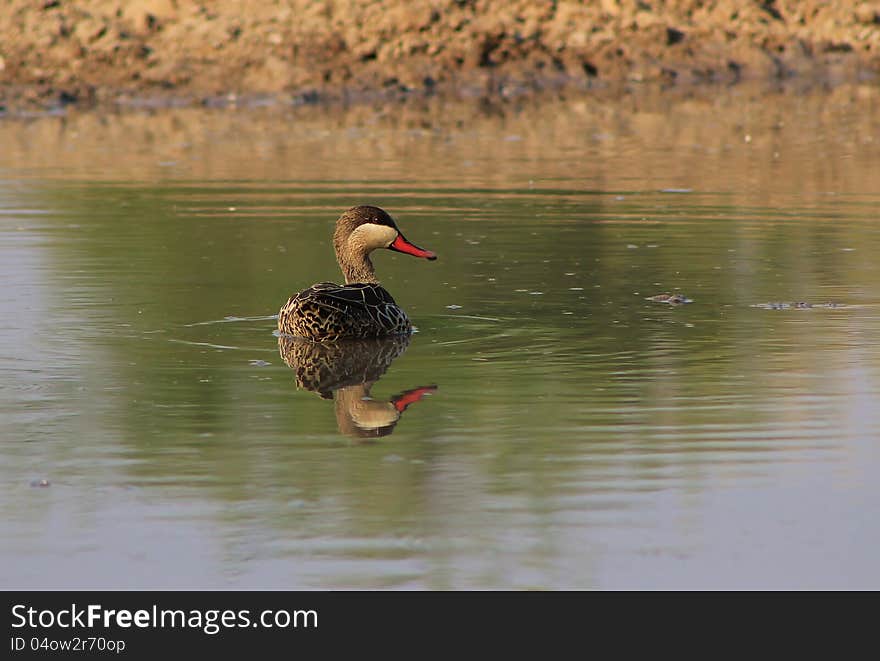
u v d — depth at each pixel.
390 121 47.88
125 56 54.75
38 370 17.02
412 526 11.92
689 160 37.94
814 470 13.17
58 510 12.34
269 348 18.22
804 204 30.06
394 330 18.89
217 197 31.77
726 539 11.67
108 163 37.72
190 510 12.31
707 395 15.66
